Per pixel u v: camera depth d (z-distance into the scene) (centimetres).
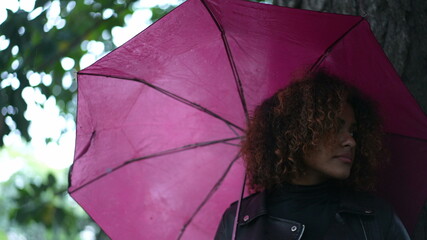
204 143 322
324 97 282
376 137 295
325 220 275
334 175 277
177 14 281
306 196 281
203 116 319
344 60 294
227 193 324
